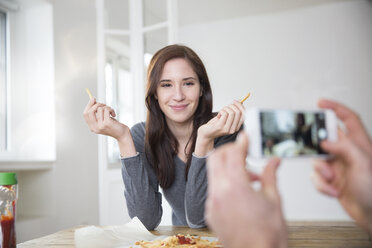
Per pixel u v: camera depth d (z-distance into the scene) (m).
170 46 1.26
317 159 0.42
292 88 5.11
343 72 4.91
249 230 0.31
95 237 0.85
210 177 0.33
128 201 1.14
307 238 0.86
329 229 0.97
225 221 0.31
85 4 2.83
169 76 1.21
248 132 0.41
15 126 2.27
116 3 2.79
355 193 0.37
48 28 2.37
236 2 4.75
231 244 0.32
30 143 2.37
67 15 2.56
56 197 2.34
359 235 0.88
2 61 2.22
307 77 5.04
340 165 0.40
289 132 0.42
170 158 1.31
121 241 0.85
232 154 0.33
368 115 4.82
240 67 5.31
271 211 0.31
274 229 0.31
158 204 1.17
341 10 4.90
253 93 5.25
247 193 0.31
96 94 2.95
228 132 0.98
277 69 5.18
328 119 0.43
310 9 5.02
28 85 2.38
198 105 1.34
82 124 2.71
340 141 0.37
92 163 2.84
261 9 5.02
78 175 2.63
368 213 0.37
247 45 5.29
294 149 0.41
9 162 1.89
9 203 0.76
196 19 5.33
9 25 2.27
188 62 1.23
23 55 2.37
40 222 2.17
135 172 1.13
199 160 1.04
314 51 5.02
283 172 4.88
